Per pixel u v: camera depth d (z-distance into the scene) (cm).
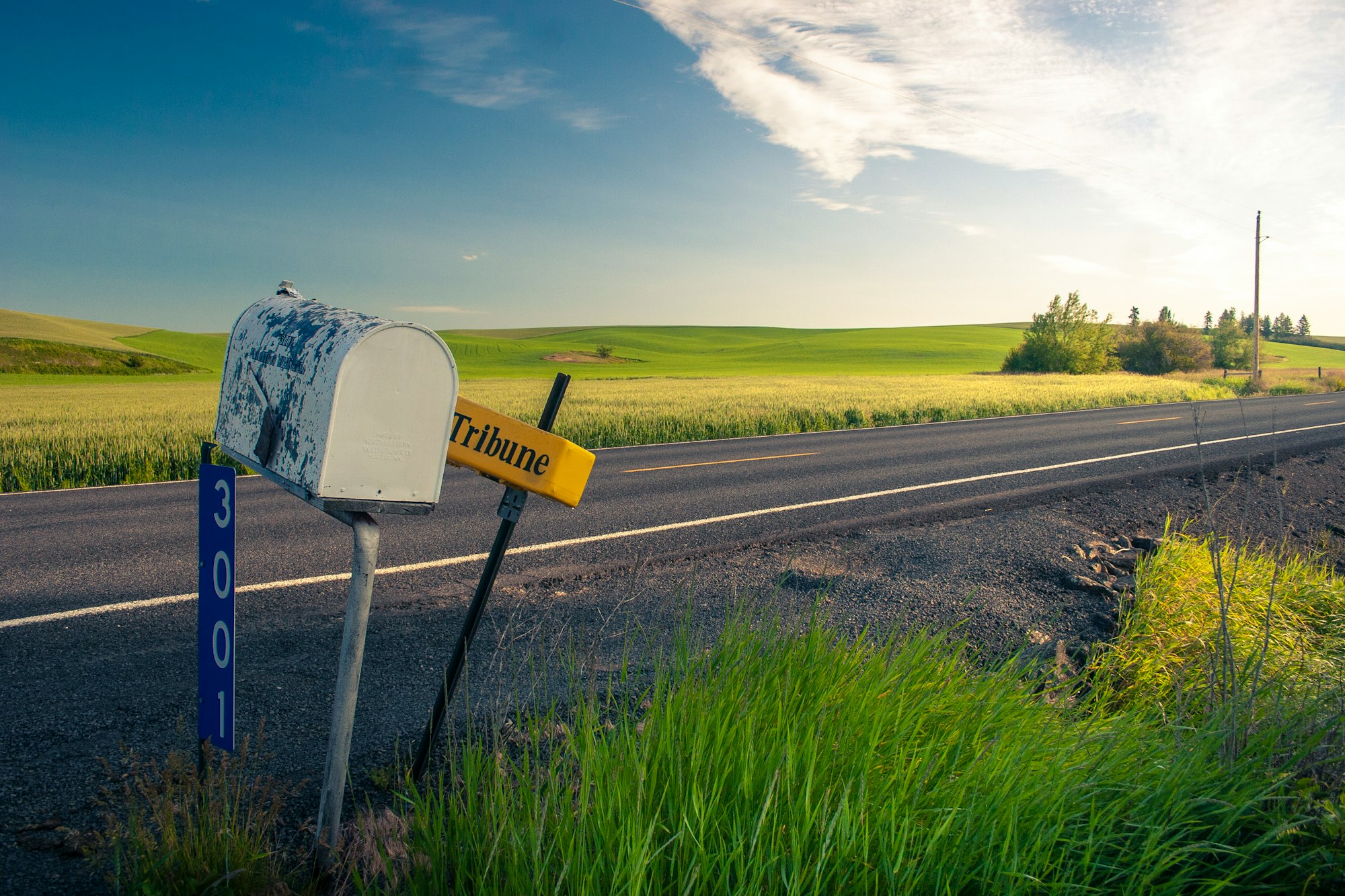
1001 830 169
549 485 203
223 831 179
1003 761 193
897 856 155
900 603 433
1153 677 334
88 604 416
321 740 266
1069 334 5741
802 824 164
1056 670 314
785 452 1191
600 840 160
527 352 10194
